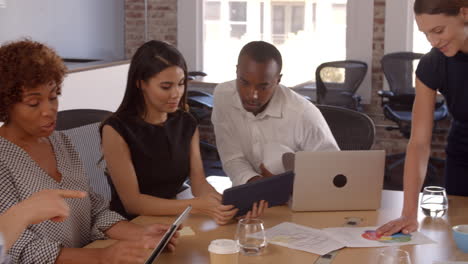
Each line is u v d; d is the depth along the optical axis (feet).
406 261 5.53
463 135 8.64
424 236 7.19
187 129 8.65
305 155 7.90
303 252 6.72
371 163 8.04
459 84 8.02
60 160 6.85
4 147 6.31
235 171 8.92
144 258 6.34
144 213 7.95
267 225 7.58
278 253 6.69
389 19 22.29
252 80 8.07
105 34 24.08
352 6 22.70
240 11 24.44
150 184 8.41
